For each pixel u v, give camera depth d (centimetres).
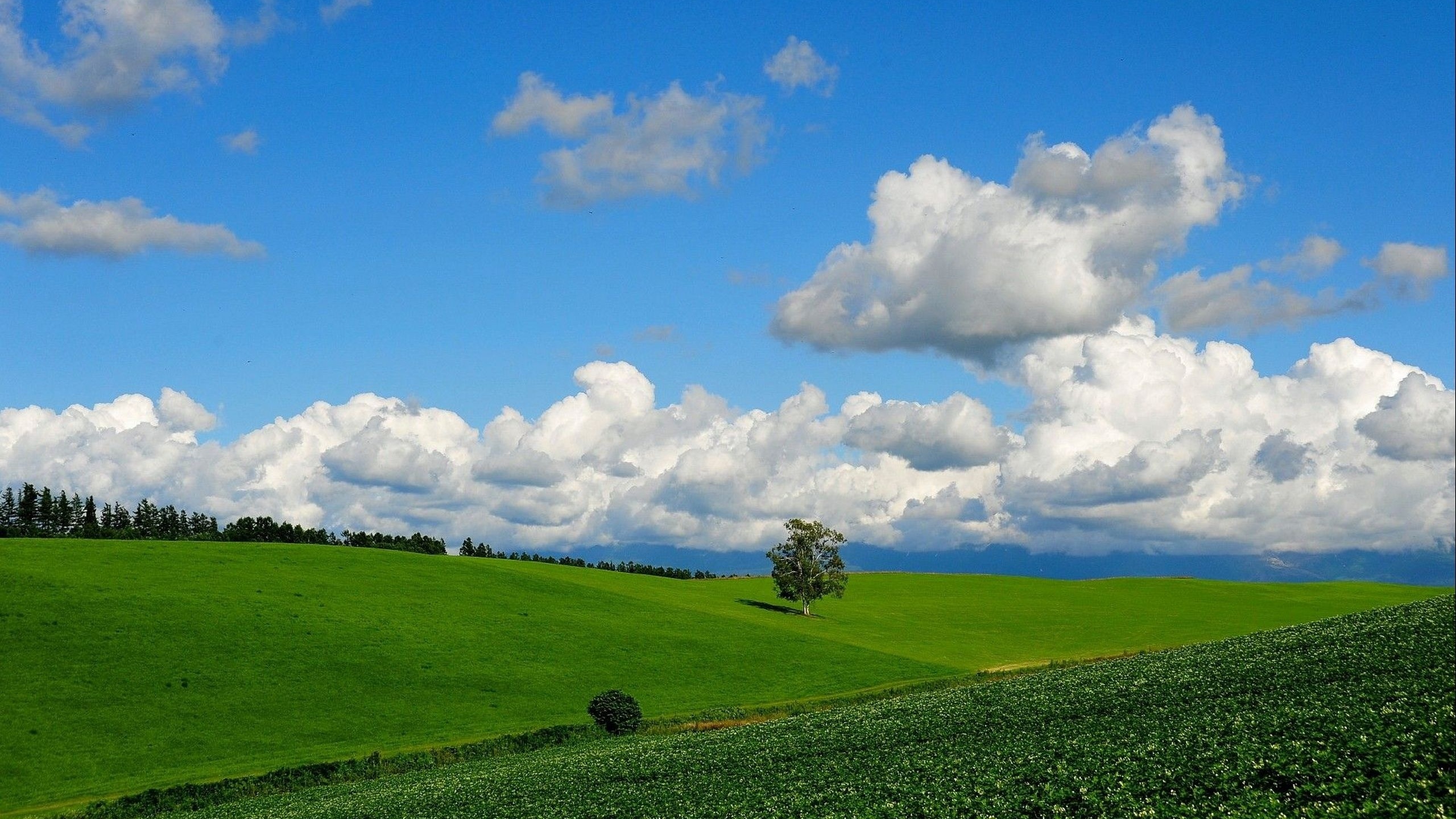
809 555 13512
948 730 4494
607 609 11375
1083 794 2981
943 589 16988
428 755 6116
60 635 7962
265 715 7056
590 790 4331
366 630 9206
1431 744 2811
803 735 5016
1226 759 3061
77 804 5297
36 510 19738
